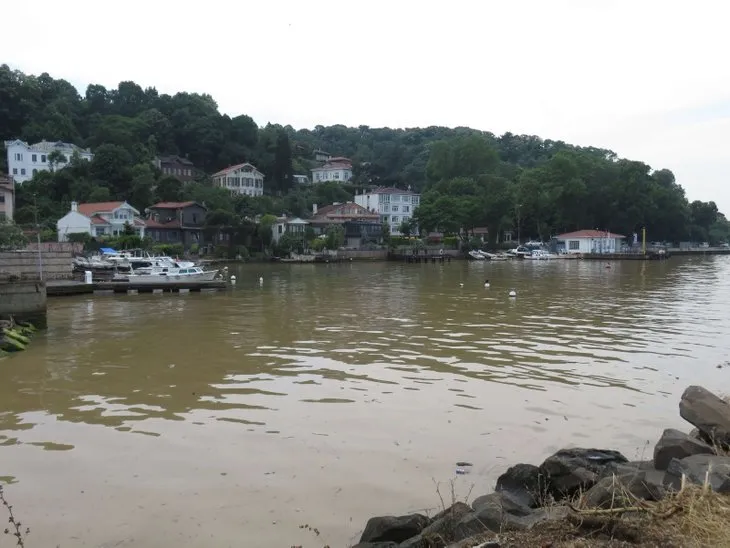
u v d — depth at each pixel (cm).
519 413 1212
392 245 10062
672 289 4078
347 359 1748
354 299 3534
